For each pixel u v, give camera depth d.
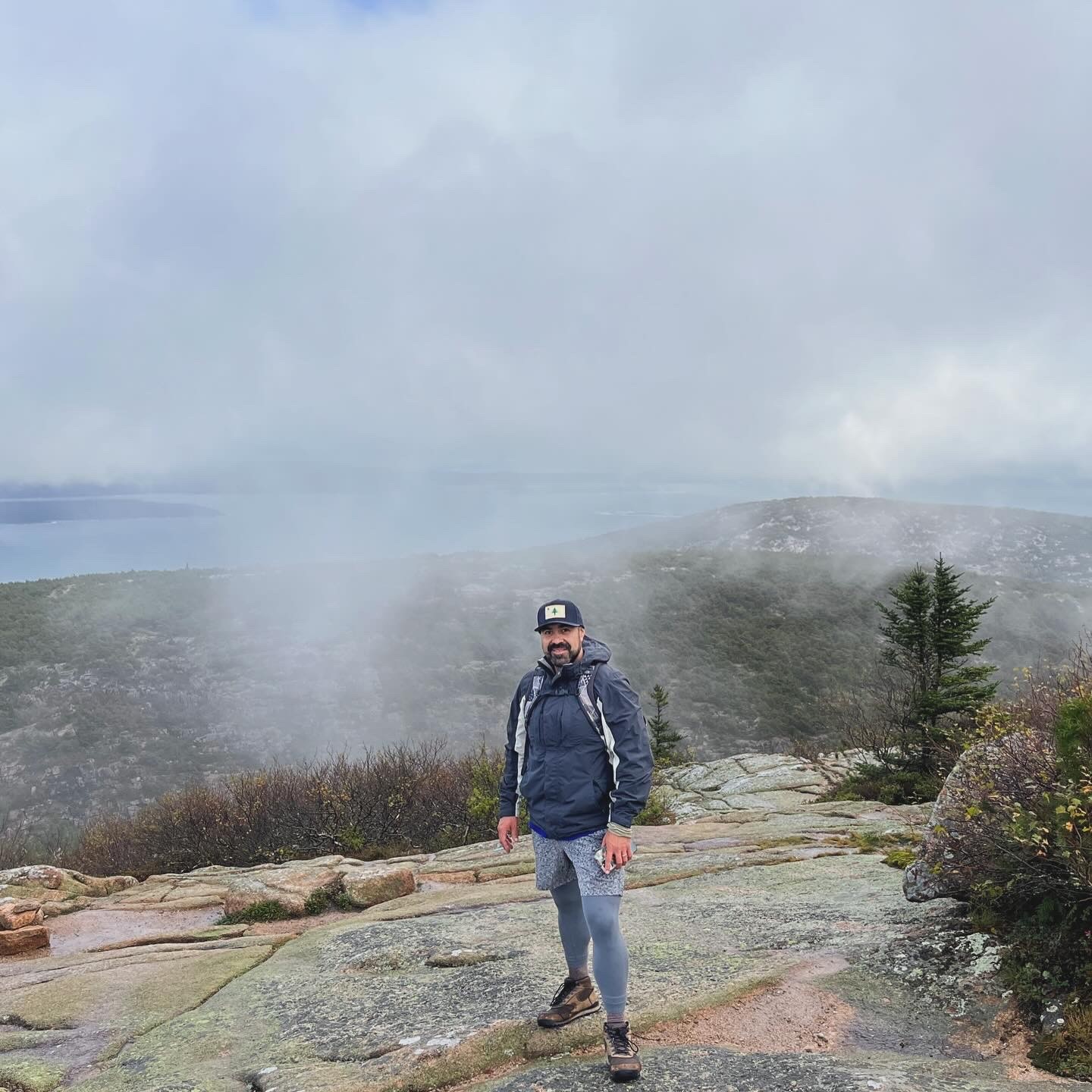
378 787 11.94
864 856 6.79
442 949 4.87
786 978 3.94
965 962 3.89
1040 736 4.54
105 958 5.93
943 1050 3.29
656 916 5.34
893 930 4.44
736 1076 2.97
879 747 13.70
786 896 5.57
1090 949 3.54
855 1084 2.79
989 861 4.11
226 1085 3.48
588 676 3.21
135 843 12.52
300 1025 4.02
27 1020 4.55
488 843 9.55
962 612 11.88
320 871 7.84
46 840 19.83
